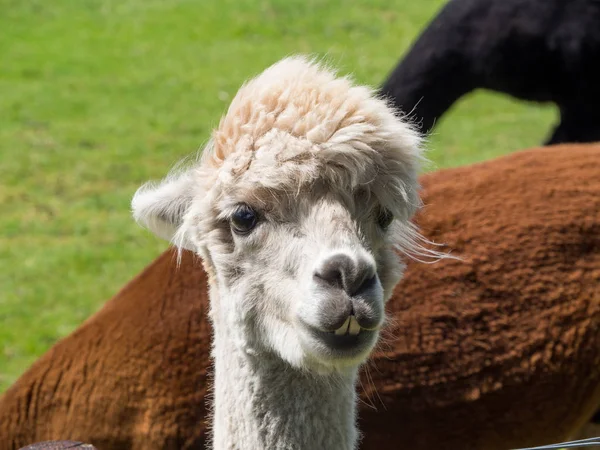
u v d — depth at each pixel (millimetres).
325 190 7559
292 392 8102
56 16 41750
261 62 36875
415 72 18562
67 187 26234
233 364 8328
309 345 7438
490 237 11398
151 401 10773
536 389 11242
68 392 11031
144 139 29844
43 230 23562
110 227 23766
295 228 7590
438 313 11031
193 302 11016
